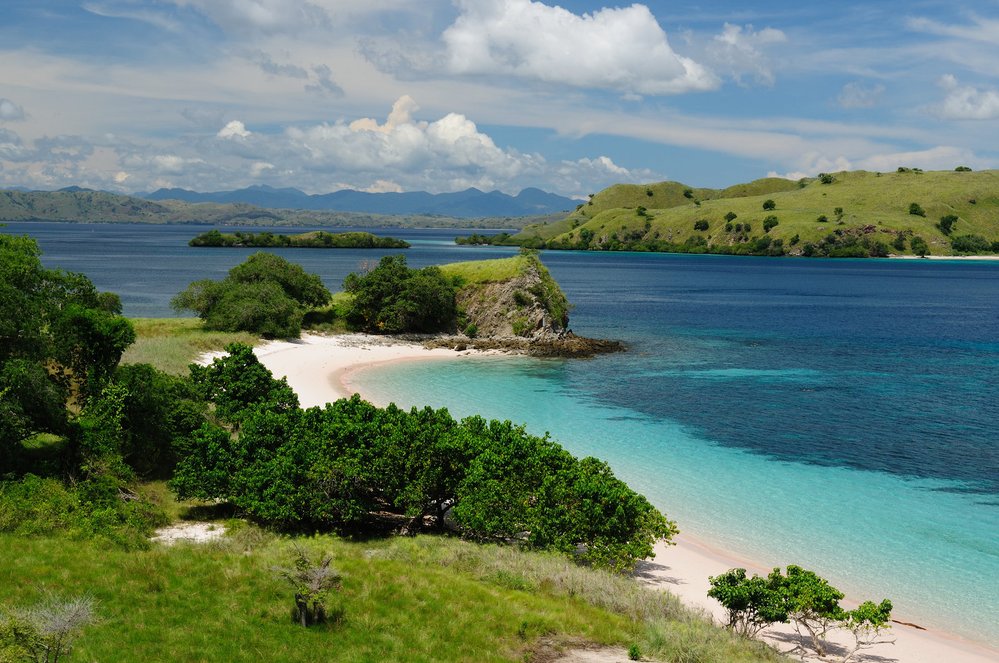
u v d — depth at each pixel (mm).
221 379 45062
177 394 40688
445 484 33312
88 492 31250
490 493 31531
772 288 190375
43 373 34281
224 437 34781
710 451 48625
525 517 31609
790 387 69375
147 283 157625
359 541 31891
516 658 20578
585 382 70812
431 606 23672
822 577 30906
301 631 21328
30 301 36656
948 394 66562
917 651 25234
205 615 21859
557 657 20812
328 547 29156
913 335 106625
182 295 84562
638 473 44000
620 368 78938
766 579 27500
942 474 44281
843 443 50656
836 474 44156
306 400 58719
